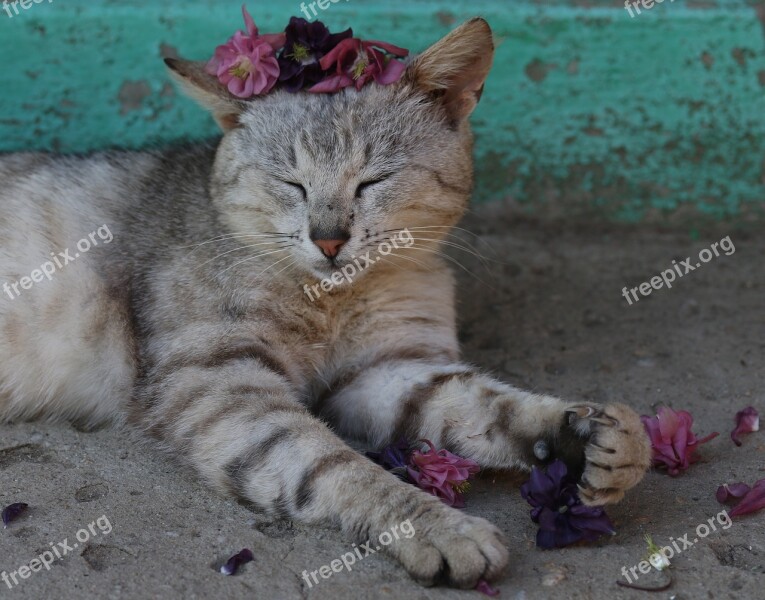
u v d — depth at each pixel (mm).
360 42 1017
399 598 907
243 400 978
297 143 1006
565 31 1231
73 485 976
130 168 1078
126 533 943
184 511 959
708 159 1258
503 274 1223
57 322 1035
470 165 1051
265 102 1022
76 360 1038
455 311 1098
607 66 1239
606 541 945
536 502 945
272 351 1015
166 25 1208
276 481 951
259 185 1015
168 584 914
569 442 958
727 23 1229
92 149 1141
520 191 1265
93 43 1208
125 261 1042
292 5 1218
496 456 988
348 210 1002
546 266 1232
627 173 1261
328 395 1049
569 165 1260
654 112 1248
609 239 1269
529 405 979
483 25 1017
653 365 1106
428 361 1040
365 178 1005
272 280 1020
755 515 959
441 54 1018
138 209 1057
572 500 943
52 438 1021
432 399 1013
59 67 1210
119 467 992
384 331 1049
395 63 1022
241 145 1023
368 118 1010
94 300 1036
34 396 1042
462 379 1012
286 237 1012
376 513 931
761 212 1268
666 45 1235
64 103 1218
